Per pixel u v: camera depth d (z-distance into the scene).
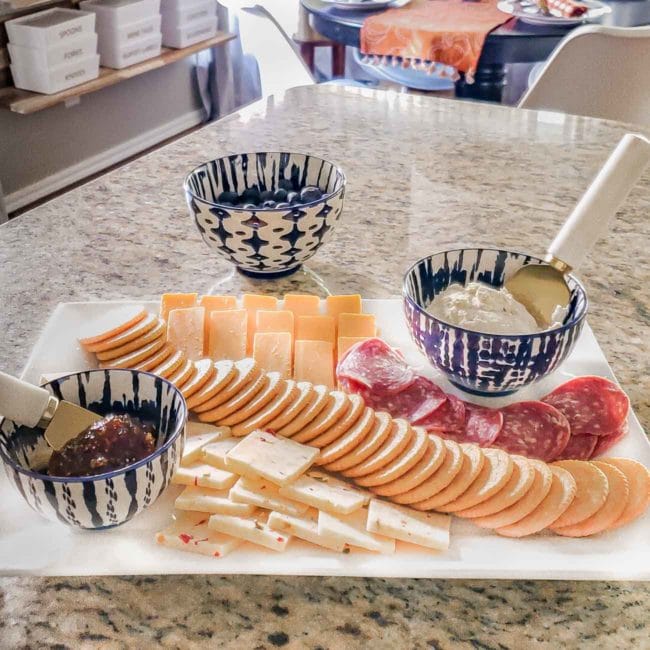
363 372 0.86
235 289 1.11
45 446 0.73
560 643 0.60
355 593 0.64
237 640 0.60
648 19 3.06
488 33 2.83
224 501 0.69
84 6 3.21
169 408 0.74
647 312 1.05
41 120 3.31
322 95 1.85
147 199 1.38
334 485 0.72
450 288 0.92
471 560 0.65
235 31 4.01
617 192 0.85
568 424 0.79
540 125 1.68
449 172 1.46
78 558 0.65
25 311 1.05
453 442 0.74
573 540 0.67
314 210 1.03
